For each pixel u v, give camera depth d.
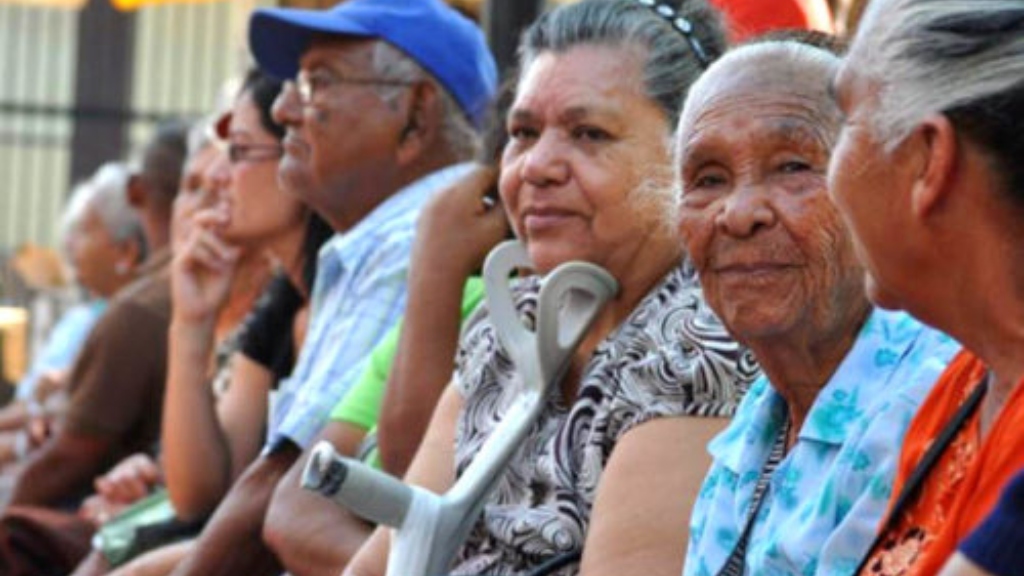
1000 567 3.91
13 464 15.18
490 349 7.09
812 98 5.50
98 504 11.65
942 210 4.49
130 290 12.35
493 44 11.26
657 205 6.63
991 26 4.41
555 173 6.72
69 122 29.42
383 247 8.91
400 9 9.27
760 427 5.67
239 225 10.29
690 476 6.11
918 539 4.69
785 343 5.54
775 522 5.41
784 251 5.49
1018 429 4.34
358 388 8.54
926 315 4.61
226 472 10.44
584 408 6.52
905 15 4.52
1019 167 4.40
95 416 12.19
